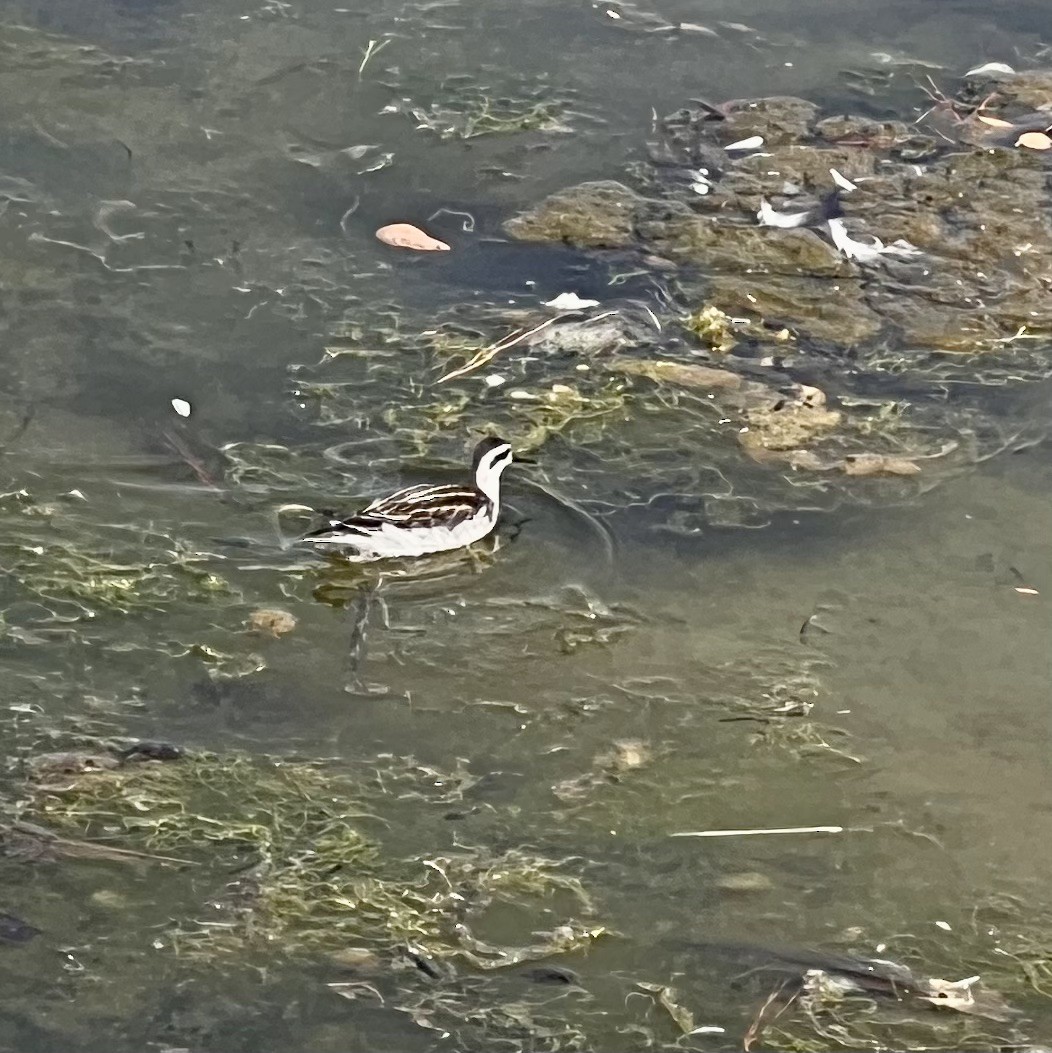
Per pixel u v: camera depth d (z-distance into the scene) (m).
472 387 11.78
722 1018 7.61
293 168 13.93
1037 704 9.52
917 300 12.88
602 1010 7.61
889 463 11.28
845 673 9.66
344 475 10.92
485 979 7.71
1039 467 11.35
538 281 12.87
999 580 10.39
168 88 14.71
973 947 8.05
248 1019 7.43
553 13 16.31
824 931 8.09
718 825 8.63
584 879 8.26
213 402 11.46
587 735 9.12
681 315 12.62
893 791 8.91
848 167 14.31
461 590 10.09
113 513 10.41
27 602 9.64
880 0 16.75
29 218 13.04
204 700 9.11
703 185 14.02
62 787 8.45
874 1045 7.54
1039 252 13.44
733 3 16.66
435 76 15.23
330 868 8.16
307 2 16.14
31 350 11.75
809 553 10.54
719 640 9.84
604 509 10.78
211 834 8.26
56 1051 7.21
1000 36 16.34
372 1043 7.38
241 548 10.23
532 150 14.36
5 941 7.65
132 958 7.64
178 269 12.70
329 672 9.39
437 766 8.84
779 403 11.78
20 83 14.52
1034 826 8.76
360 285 12.71
